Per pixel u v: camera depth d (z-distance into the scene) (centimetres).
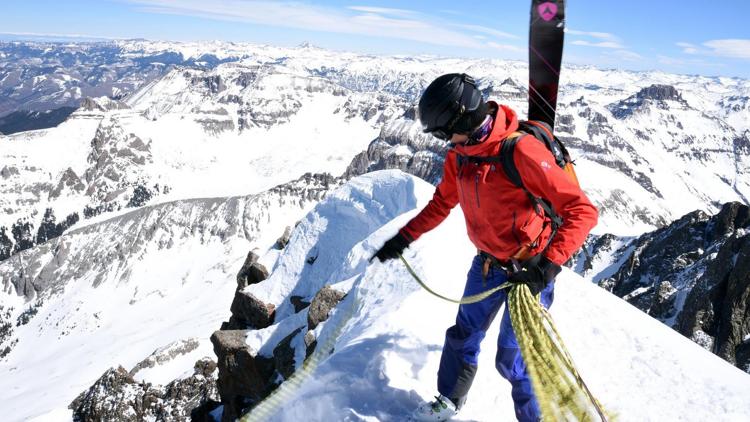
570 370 370
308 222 1866
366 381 518
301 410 498
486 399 510
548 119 401
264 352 1211
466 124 345
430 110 344
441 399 456
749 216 8488
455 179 420
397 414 471
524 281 356
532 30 390
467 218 402
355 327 820
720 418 489
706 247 8894
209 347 5144
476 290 423
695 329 4962
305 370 506
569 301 758
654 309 6031
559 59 387
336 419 479
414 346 584
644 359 600
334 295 1165
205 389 2545
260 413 499
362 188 1875
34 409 12275
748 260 4778
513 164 345
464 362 444
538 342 368
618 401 533
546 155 340
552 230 379
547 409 358
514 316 376
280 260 1772
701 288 5291
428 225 452
